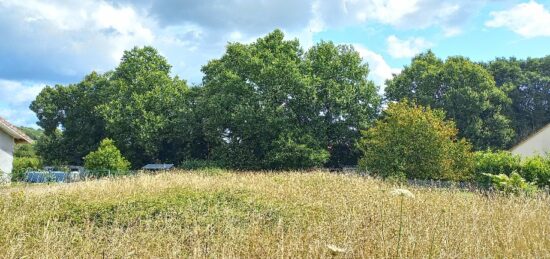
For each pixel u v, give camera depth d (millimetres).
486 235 9109
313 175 22062
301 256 8250
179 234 10242
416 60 47688
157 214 12211
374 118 41656
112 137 46625
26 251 8844
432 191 17078
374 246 8305
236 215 11969
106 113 44969
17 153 72625
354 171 25734
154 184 17719
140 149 46594
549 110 49844
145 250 8898
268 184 18344
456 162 24672
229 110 40125
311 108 40375
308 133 38812
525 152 30672
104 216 12016
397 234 9039
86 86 52781
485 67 55062
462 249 8039
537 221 10414
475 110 41406
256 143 40750
